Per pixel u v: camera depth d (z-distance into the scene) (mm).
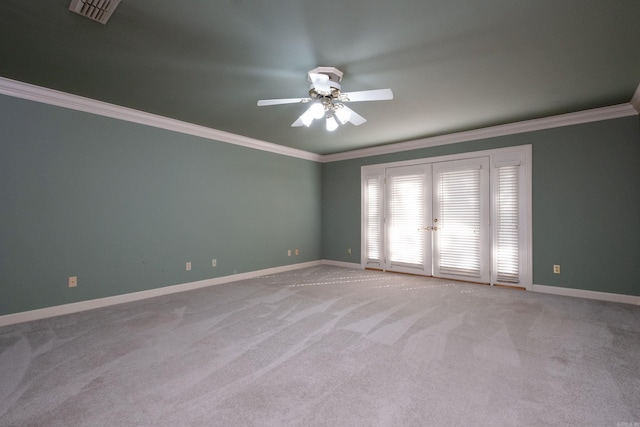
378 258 5840
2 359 2285
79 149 3486
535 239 4246
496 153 4551
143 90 3191
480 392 1874
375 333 2781
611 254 3764
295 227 6094
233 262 5031
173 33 2193
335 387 1931
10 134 3061
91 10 1937
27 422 1604
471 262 4785
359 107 3668
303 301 3791
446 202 5023
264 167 5547
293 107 3682
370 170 5945
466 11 1956
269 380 2010
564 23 2076
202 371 2119
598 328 2875
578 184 3955
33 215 3191
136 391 1881
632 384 1949
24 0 1844
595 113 3771
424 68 2701
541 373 2088
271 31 2168
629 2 1863
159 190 4156
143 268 3984
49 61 2602
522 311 3389
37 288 3199
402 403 1770
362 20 2043
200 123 4344
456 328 2895
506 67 2695
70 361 2252
